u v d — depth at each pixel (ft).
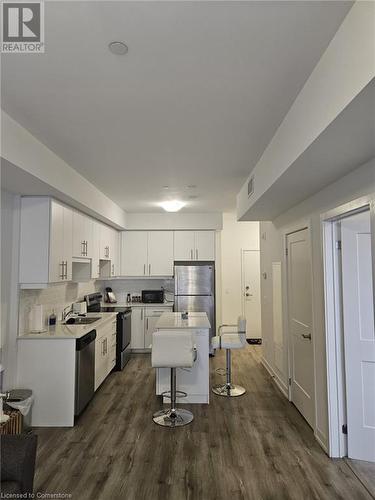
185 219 20.62
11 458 5.47
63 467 8.29
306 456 8.79
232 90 6.66
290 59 5.67
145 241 20.97
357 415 8.59
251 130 8.50
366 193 7.09
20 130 8.09
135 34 5.03
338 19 4.73
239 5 4.46
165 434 10.00
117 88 6.56
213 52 5.47
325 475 7.95
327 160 6.98
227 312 24.56
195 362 12.51
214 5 4.46
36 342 10.91
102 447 9.25
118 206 18.33
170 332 11.03
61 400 10.69
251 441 9.57
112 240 19.40
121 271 20.88
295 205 11.71
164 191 15.03
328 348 8.93
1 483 5.27
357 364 8.64
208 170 11.90
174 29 4.92
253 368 16.84
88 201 13.29
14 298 10.78
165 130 8.52
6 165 7.89
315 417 9.78
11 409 9.57
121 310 18.11
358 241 8.73
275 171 8.64
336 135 5.71
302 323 11.19
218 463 8.46
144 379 15.33
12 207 10.85
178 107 7.34
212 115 7.71
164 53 5.48
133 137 8.93
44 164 9.37
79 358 10.91
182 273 19.98
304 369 11.02
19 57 5.55
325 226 9.16
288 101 7.08
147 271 20.81
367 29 4.11
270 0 4.37
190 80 6.30
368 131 5.53
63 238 12.04
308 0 4.37
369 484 7.61
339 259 9.09
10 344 10.64
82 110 7.43
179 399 12.44
